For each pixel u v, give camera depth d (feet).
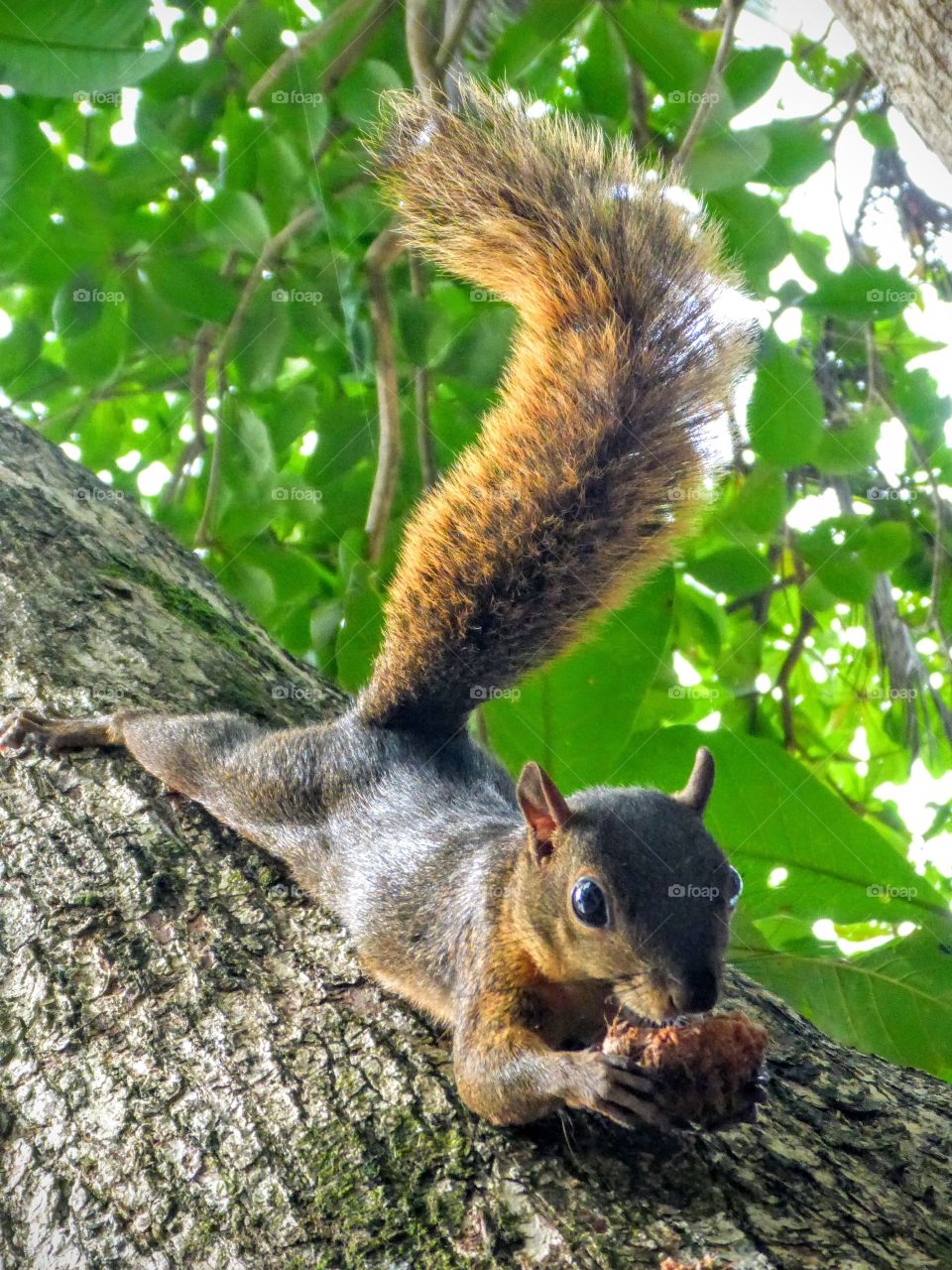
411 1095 4.38
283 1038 4.41
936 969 4.85
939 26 4.49
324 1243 4.26
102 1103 4.35
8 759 4.69
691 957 4.38
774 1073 4.50
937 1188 4.38
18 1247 4.29
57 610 4.89
